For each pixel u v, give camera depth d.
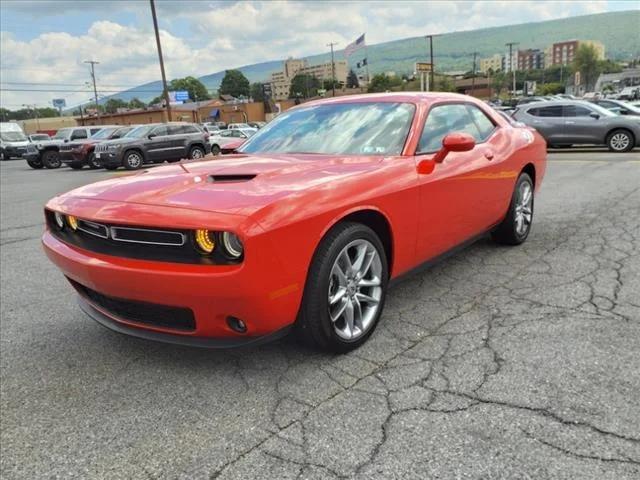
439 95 3.99
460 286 3.92
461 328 3.18
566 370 2.62
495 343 2.96
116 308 2.77
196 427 2.34
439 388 2.53
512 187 4.54
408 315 3.42
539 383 2.52
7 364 3.04
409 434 2.19
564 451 2.03
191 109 92.75
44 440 2.31
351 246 2.82
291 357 2.92
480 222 4.10
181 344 2.57
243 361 2.91
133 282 2.45
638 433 2.12
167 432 2.31
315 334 2.72
